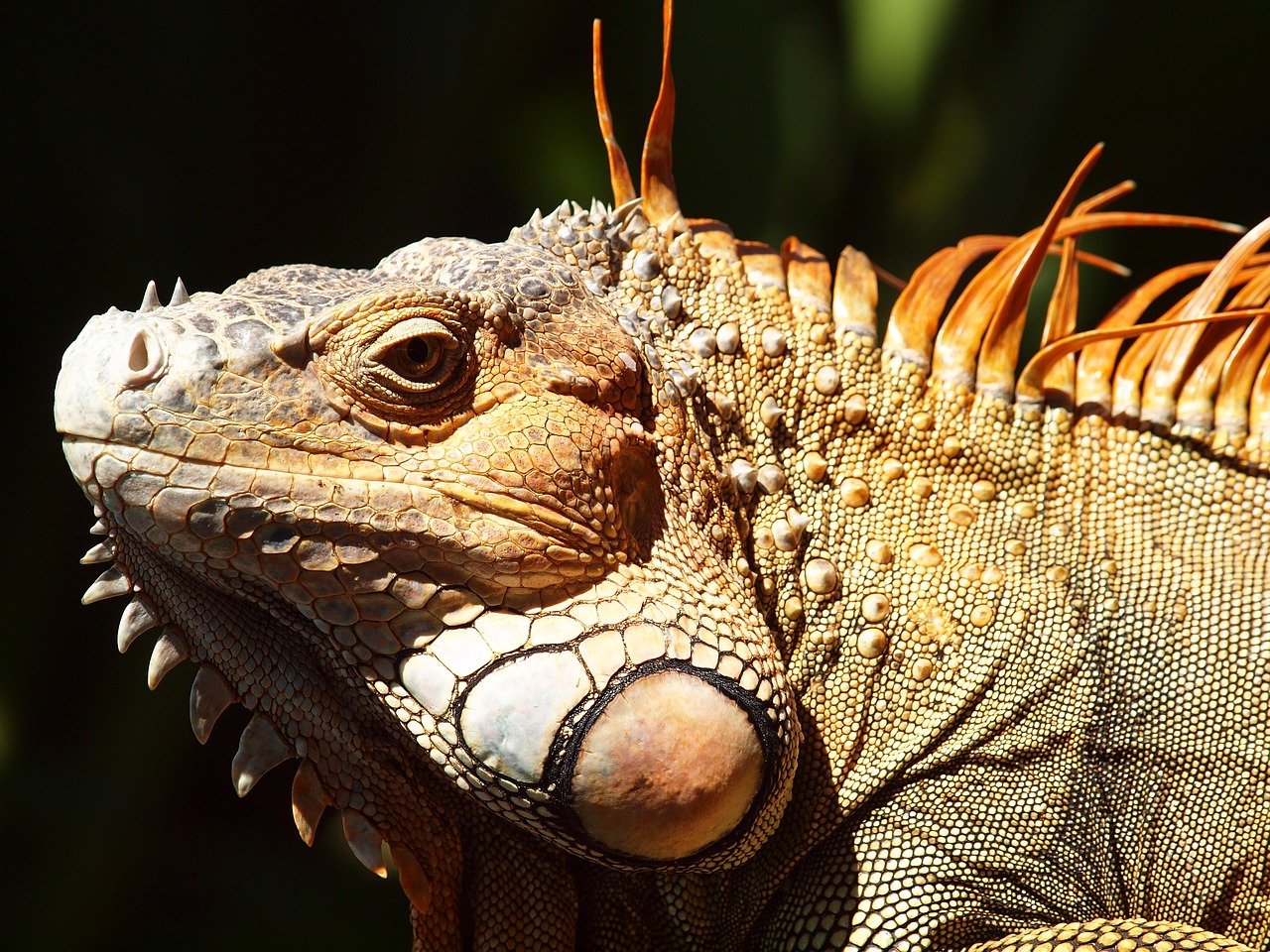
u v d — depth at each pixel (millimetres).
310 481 1242
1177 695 1287
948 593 1289
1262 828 1285
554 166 2410
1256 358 1303
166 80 2148
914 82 2484
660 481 1270
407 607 1248
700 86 2420
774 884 1286
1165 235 2271
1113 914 1285
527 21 2275
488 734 1248
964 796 1285
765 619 1284
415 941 1282
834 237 2576
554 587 1251
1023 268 1296
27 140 2047
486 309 1254
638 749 1249
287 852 2047
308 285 1255
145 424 1238
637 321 1283
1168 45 2189
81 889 1853
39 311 2088
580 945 1289
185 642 1266
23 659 1996
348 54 2268
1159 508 1297
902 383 1297
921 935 1280
